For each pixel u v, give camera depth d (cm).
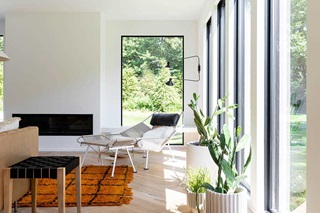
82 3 534
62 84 591
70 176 374
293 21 211
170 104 643
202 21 559
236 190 220
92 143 421
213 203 212
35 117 593
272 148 240
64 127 594
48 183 342
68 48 591
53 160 237
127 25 637
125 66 645
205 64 544
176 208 267
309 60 150
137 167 435
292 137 212
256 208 242
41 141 589
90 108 591
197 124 286
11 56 588
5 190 208
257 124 243
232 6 350
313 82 146
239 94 333
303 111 197
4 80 589
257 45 244
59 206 208
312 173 146
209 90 540
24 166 216
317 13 143
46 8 564
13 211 256
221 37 438
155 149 428
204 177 249
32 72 590
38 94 591
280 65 231
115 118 638
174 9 564
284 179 225
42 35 589
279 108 233
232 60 352
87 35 589
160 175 387
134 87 645
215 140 277
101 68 601
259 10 244
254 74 248
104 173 394
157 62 646
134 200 288
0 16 612
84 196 296
